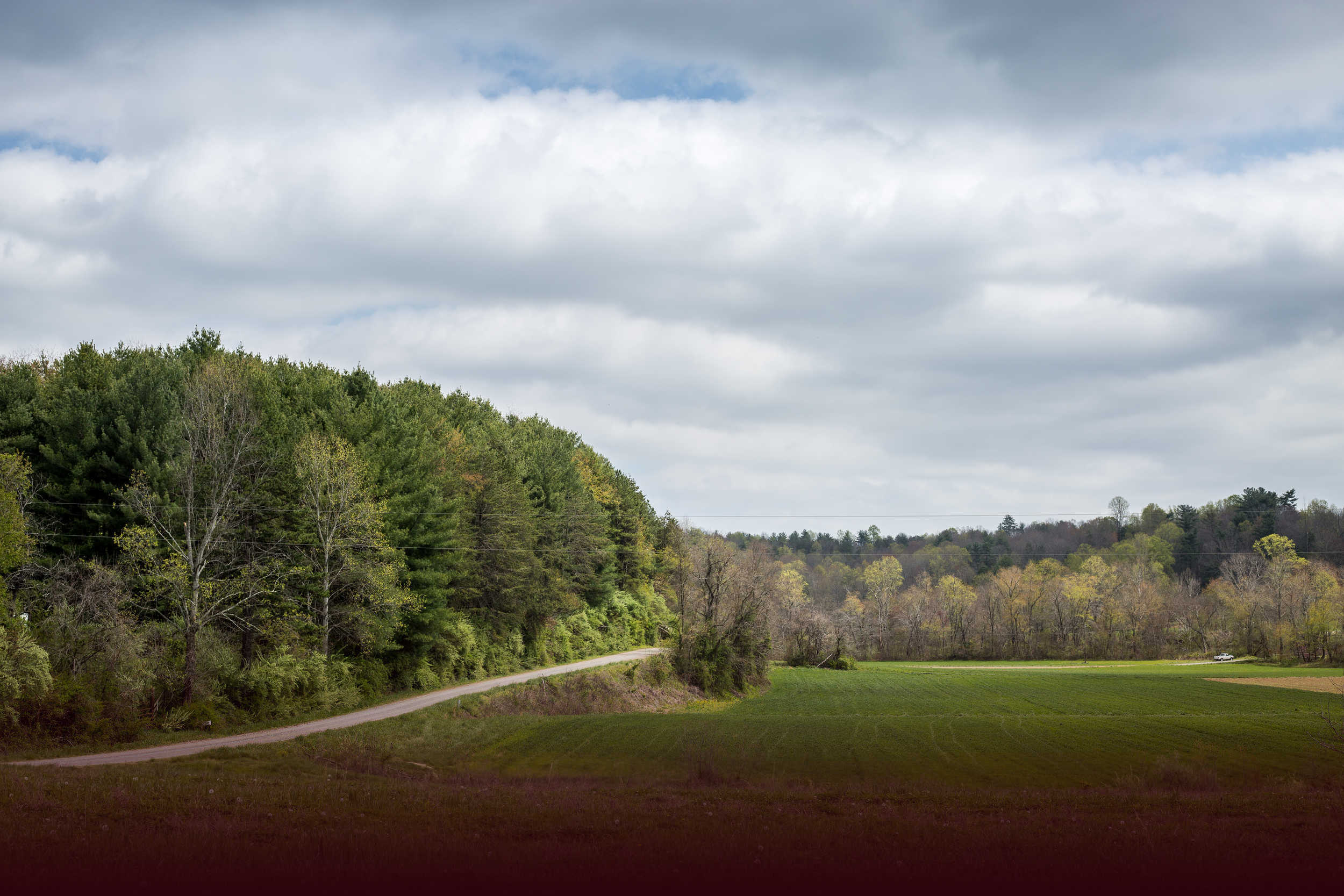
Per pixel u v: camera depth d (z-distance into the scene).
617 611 116.62
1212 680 100.25
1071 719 59.38
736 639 88.69
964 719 59.41
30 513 47.78
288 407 62.66
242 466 50.75
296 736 41.59
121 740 39.28
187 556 46.28
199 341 75.00
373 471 59.88
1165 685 93.94
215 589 48.84
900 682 100.44
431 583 63.72
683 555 96.00
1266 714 64.38
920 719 58.84
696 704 77.56
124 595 44.81
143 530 44.50
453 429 87.88
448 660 71.12
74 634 41.44
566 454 109.12
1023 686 93.94
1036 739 49.19
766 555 128.50
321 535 54.72
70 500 48.41
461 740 44.69
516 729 49.28
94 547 48.38
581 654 100.44
